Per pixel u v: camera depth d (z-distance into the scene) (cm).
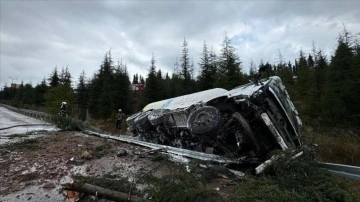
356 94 2288
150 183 460
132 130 1481
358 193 463
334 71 2680
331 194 438
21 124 1981
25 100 6412
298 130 682
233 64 2867
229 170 566
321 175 489
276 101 623
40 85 5512
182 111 827
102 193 423
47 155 727
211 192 406
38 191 501
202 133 618
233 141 673
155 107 1238
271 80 644
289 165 491
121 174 569
